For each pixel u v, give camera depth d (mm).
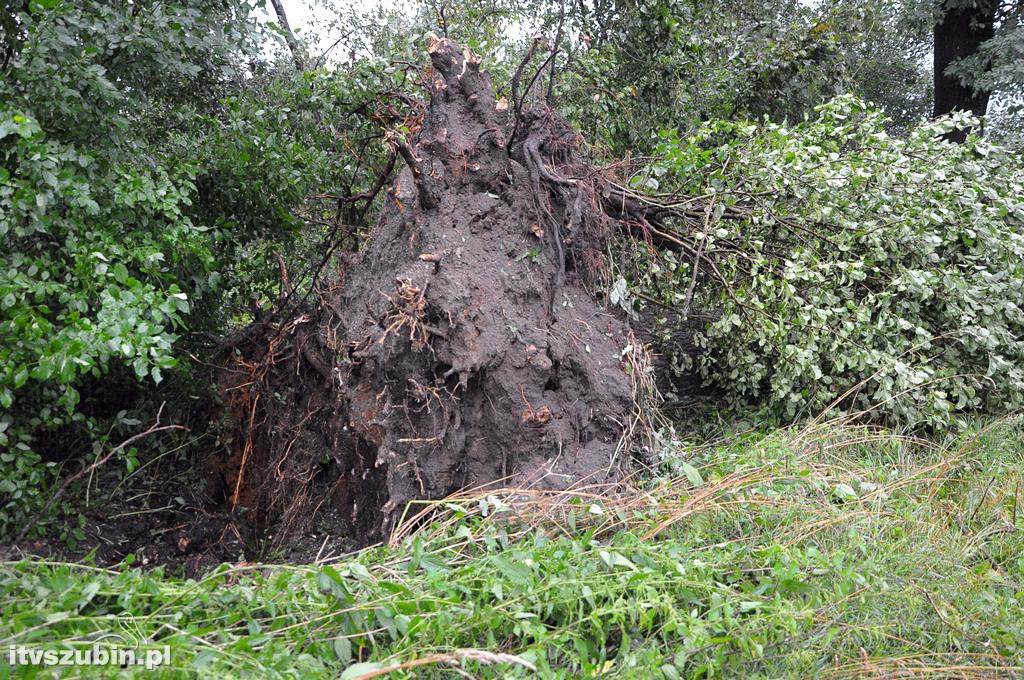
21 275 3281
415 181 3844
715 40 7996
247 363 4762
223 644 2125
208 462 4824
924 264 4840
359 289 4238
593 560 2701
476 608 2357
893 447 4289
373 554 2869
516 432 3654
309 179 4934
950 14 11953
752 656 2361
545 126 4375
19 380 3014
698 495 3164
